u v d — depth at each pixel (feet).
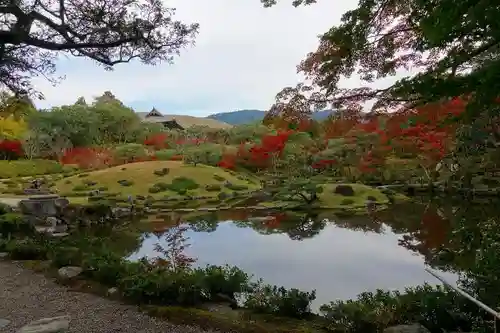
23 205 47.83
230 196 80.43
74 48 20.35
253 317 15.48
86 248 24.06
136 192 79.87
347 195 72.90
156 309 15.78
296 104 15.42
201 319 14.76
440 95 10.96
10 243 26.05
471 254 24.58
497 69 9.13
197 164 101.09
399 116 15.01
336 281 26.48
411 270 28.78
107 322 14.79
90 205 55.83
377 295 16.87
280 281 26.37
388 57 15.07
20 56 22.71
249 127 140.67
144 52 22.39
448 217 53.42
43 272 21.40
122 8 21.18
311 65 15.20
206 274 18.81
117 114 154.10
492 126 29.22
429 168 82.74
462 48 11.85
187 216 62.23
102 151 120.57
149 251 36.73
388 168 88.74
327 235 45.01
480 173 72.13
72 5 20.95
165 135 143.95
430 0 11.00
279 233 46.80
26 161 107.04
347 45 14.30
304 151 101.50
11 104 29.66
